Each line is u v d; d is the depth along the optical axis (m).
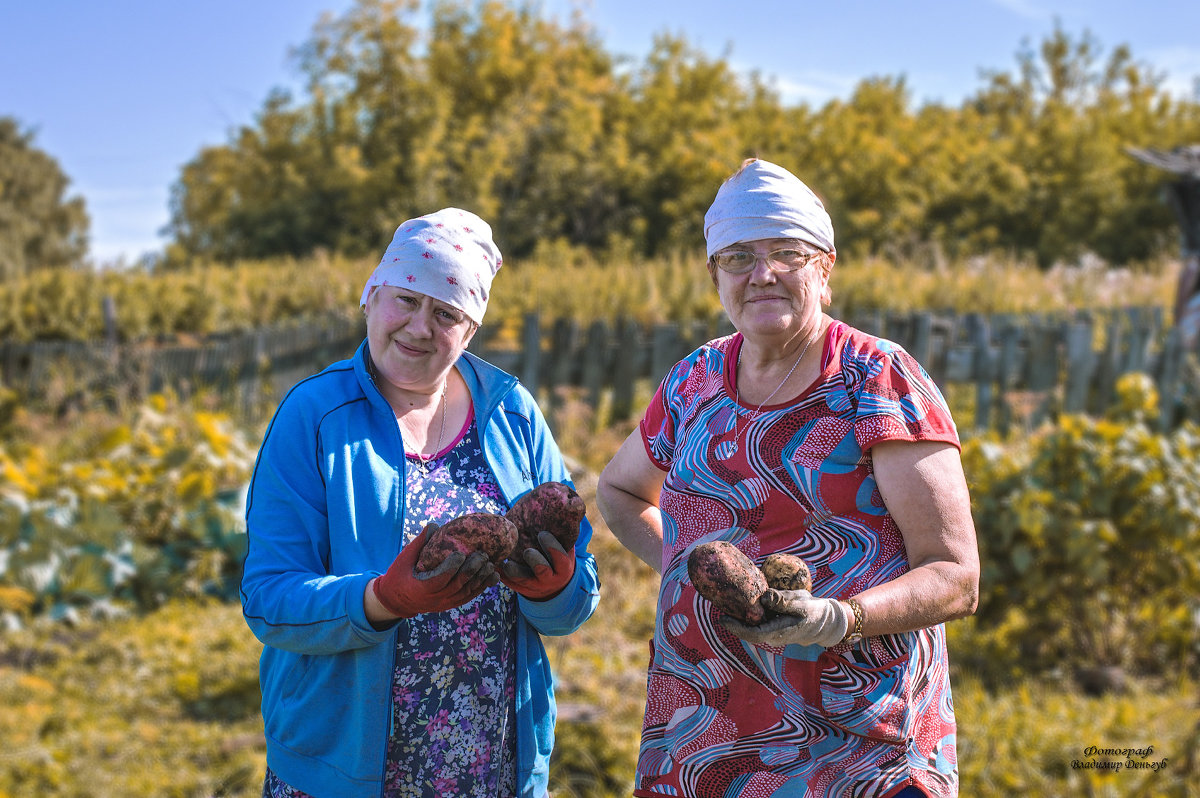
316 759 1.94
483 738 2.03
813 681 1.90
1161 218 25.08
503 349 9.88
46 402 9.77
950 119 32.69
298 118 26.88
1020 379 10.46
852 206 23.52
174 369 10.20
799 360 1.98
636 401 10.21
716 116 26.75
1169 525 4.89
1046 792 3.71
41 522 5.77
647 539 2.33
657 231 23.52
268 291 12.50
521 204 23.31
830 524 1.92
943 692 1.98
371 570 1.95
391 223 22.30
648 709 2.13
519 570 1.85
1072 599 5.09
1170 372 10.70
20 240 44.09
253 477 2.01
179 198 32.81
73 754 4.09
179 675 4.84
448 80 26.64
